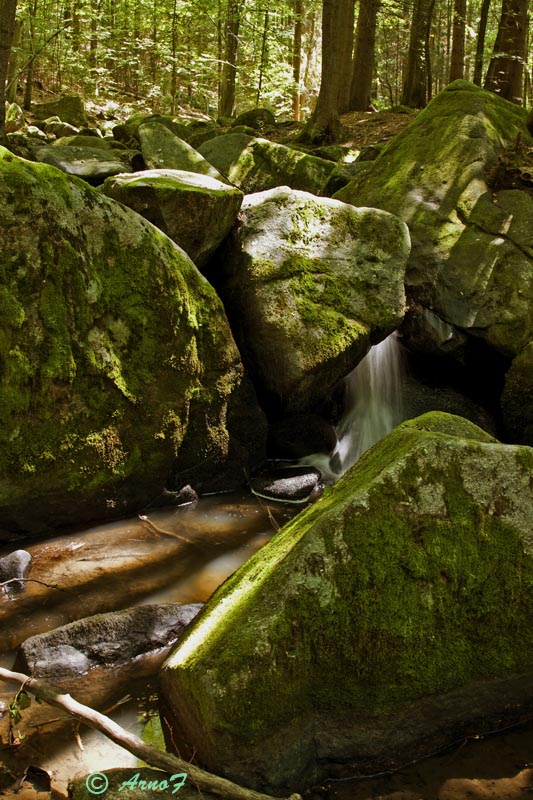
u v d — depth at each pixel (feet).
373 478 8.98
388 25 67.15
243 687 7.85
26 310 13.02
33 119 52.85
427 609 8.65
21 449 13.05
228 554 13.74
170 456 15.15
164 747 8.59
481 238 20.94
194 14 64.44
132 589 12.21
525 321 19.74
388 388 20.38
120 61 67.41
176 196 16.62
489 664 8.76
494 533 8.98
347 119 47.11
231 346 16.29
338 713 8.29
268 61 67.72
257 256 17.42
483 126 23.54
